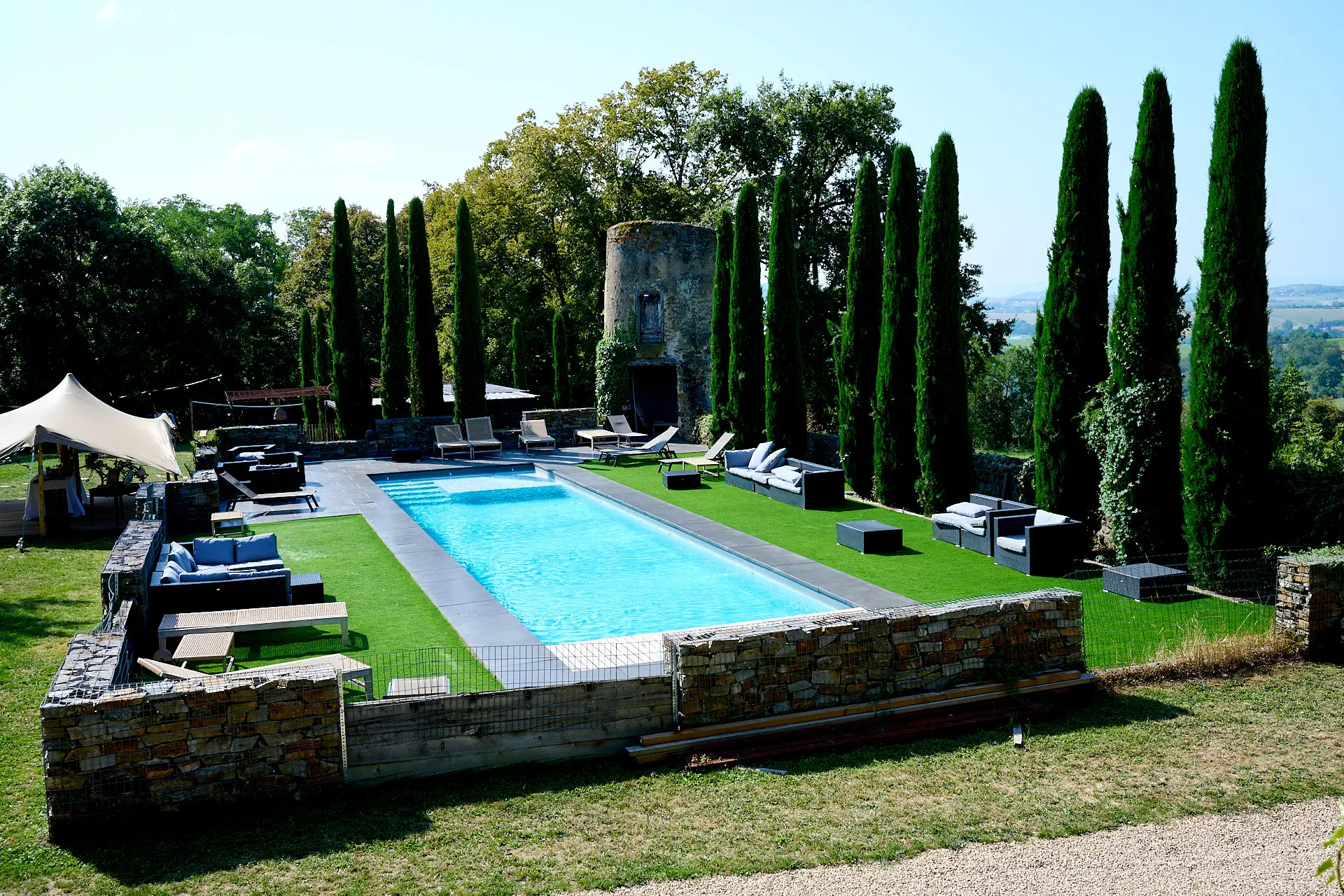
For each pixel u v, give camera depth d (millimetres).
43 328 37969
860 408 20781
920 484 18578
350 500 20469
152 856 6395
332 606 10930
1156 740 8211
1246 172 12227
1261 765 7711
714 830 6762
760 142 35656
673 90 41250
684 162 42719
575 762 7914
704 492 21297
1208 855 6359
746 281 24516
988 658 9109
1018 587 13008
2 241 38312
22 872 6172
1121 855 6367
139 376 42625
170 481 18047
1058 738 8289
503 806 7117
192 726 6918
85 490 20250
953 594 12664
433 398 30062
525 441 28312
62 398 18250
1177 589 12320
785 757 7965
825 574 13742
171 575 11031
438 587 13086
